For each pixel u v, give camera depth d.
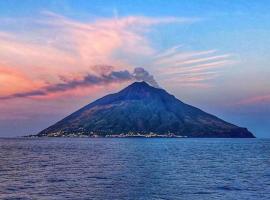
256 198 46.41
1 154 144.00
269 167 89.94
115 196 47.22
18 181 60.72
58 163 99.62
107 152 163.50
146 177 67.50
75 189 52.34
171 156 134.25
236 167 89.56
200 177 67.88
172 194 48.94
